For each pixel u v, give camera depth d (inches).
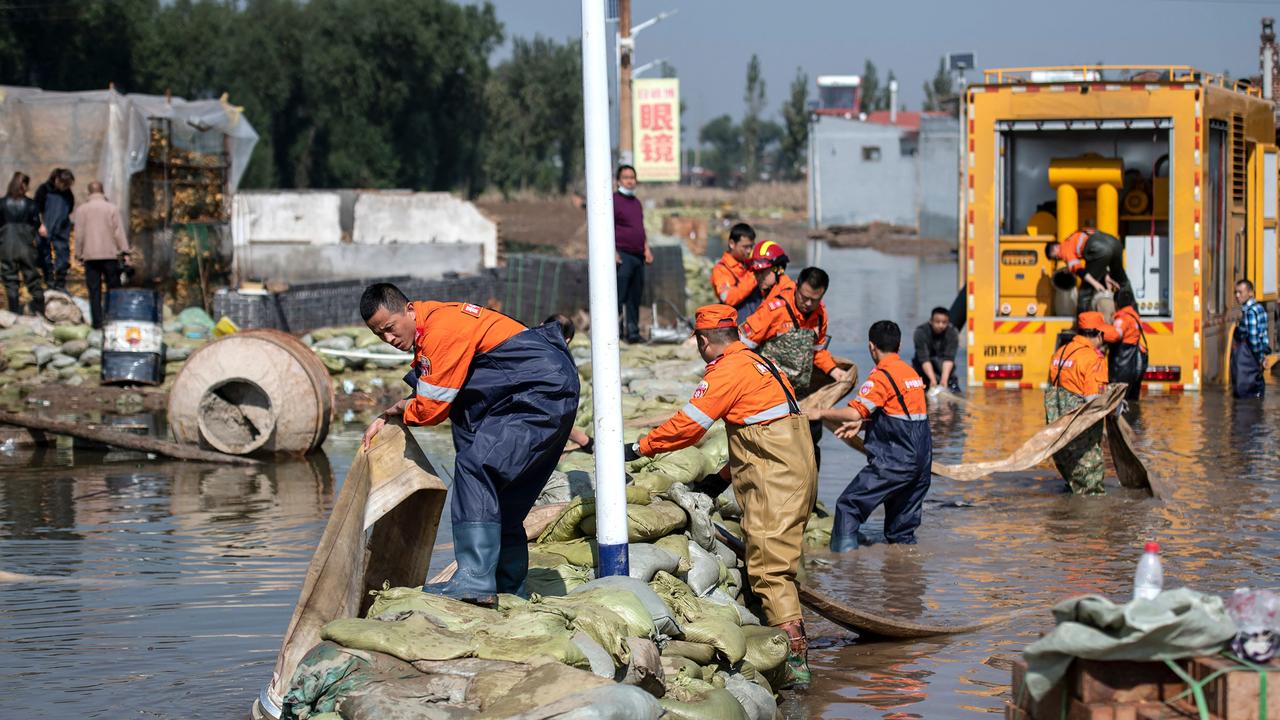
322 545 226.4
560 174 3715.6
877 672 263.6
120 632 278.5
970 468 425.7
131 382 655.8
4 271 757.3
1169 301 685.9
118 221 726.5
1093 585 322.3
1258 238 793.6
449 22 2568.9
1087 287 684.1
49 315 746.2
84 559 343.9
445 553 350.0
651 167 1389.0
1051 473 481.4
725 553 293.4
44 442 539.8
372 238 1178.6
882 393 362.6
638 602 222.2
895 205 2600.9
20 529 380.8
